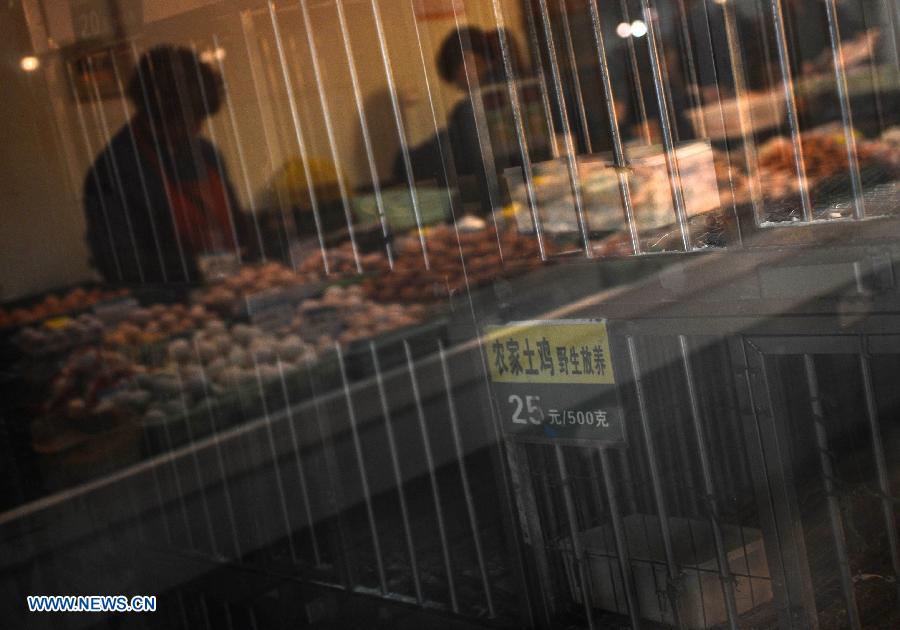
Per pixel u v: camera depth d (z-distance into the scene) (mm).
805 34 1898
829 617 2031
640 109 2090
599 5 2082
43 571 3150
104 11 2893
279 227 2760
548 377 2291
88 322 3117
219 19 2736
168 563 3053
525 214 2283
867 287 1823
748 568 2102
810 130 1928
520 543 2436
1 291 3197
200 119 2844
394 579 2691
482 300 2383
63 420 3186
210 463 2975
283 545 2875
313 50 2582
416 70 2406
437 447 2533
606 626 2367
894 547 1902
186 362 2979
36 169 3055
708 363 2045
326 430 2740
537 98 2234
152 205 2973
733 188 1960
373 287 2588
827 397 1919
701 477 2123
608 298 2166
